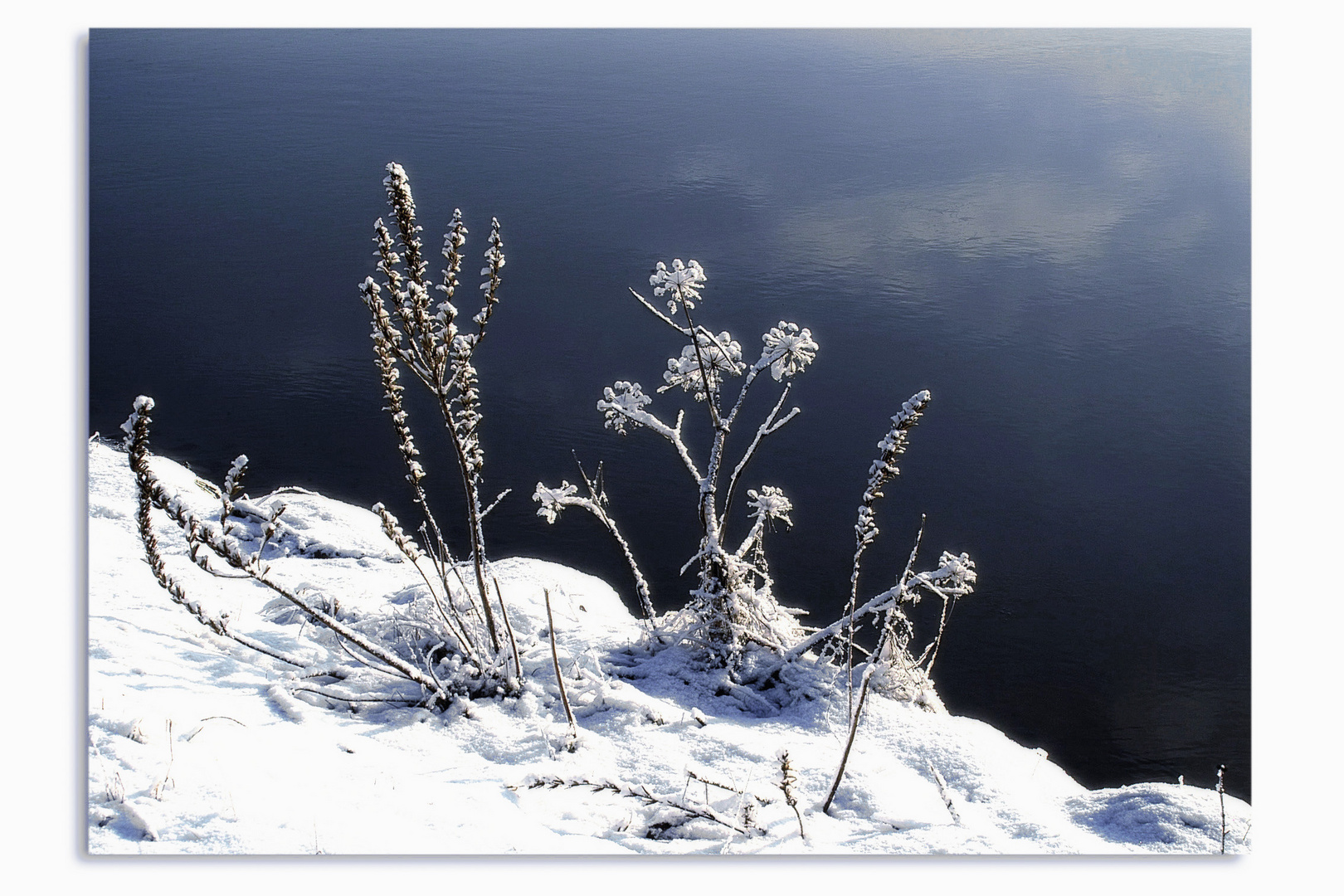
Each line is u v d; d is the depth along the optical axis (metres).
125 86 6.45
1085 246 5.71
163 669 2.74
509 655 2.82
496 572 3.67
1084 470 4.83
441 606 2.89
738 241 6.34
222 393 5.64
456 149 6.70
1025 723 3.57
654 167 6.67
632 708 2.68
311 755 2.35
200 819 2.02
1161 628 4.02
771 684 2.90
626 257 6.29
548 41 6.58
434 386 2.63
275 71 6.51
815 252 6.30
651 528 4.95
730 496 3.05
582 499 3.10
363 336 6.17
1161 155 5.59
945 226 5.90
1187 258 5.56
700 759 2.46
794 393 5.67
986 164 5.98
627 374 5.90
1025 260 5.94
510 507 5.10
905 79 6.18
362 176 6.65
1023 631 4.07
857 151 6.44
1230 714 3.59
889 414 5.37
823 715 2.70
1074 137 5.79
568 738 2.51
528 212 6.58
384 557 3.90
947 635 4.09
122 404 5.43
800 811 2.26
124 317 5.93
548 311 6.22
